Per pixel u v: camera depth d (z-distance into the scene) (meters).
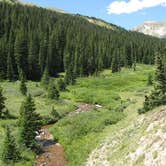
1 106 58.12
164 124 33.59
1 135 46.19
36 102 70.62
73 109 69.31
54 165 39.22
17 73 117.75
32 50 121.44
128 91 93.88
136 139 34.94
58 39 151.88
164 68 47.44
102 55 155.50
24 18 173.25
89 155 39.28
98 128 48.84
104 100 78.38
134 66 152.88
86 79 123.00
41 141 48.03
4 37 137.38
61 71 142.38
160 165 28.41
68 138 47.12
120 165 32.47
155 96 45.97
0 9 174.12
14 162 37.91
